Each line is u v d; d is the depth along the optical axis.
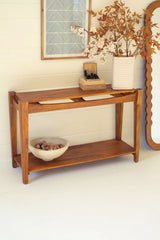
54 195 2.84
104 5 3.32
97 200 2.79
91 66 3.37
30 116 3.31
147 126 3.66
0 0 2.93
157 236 2.36
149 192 2.92
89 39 3.34
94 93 3.12
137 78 3.66
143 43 3.25
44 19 3.11
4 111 3.19
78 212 2.62
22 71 3.17
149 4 3.52
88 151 3.41
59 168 3.29
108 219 2.54
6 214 2.57
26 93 3.13
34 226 2.44
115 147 3.52
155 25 3.38
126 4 3.41
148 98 3.62
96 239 2.31
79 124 3.55
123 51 3.52
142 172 3.26
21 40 3.09
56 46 3.24
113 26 3.21
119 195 2.87
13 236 2.33
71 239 2.30
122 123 3.74
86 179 3.11
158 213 2.63
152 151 3.73
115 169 3.30
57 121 3.44
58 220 2.51
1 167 3.27
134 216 2.58
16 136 3.24
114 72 3.23
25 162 2.95
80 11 3.23
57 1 3.12
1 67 3.09
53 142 3.36
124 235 2.36
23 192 2.87
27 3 3.02
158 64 3.62
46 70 3.26
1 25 2.99
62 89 3.29
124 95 3.38
